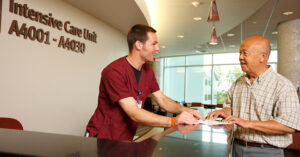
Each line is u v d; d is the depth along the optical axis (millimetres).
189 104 9195
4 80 2717
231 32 8086
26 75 3018
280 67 6969
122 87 1533
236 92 1840
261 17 6449
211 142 874
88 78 4488
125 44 6473
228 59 12617
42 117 3311
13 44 2814
